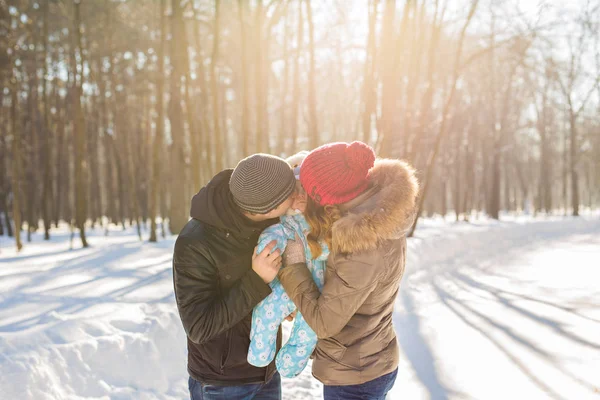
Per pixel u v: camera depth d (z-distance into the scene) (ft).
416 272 31.89
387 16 42.83
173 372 12.10
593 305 21.99
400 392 12.45
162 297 16.20
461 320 19.58
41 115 72.84
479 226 69.77
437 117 79.56
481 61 82.99
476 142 98.53
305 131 84.43
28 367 9.28
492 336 17.24
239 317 5.70
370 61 47.67
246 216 5.89
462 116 89.97
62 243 50.03
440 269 33.83
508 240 57.16
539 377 13.28
